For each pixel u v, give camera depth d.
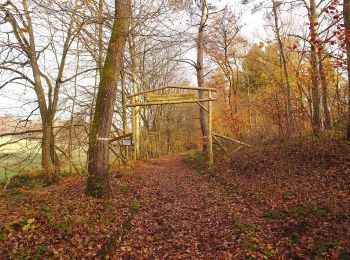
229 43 24.80
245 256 5.37
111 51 9.31
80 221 6.38
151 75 29.16
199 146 36.66
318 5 13.69
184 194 11.20
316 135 13.45
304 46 14.32
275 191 9.28
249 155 15.70
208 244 6.33
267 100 21.22
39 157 13.69
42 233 5.59
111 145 17.42
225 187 11.60
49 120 14.09
